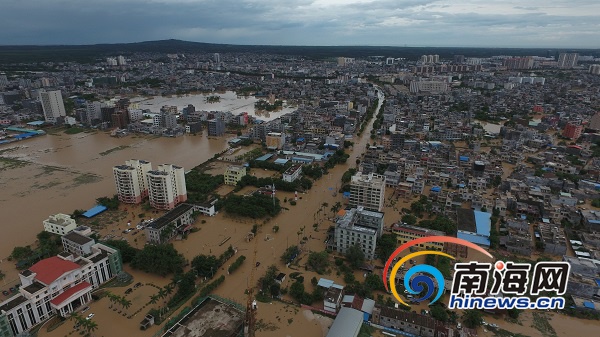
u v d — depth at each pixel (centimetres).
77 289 19512
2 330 16725
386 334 17738
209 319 17338
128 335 17638
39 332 17812
